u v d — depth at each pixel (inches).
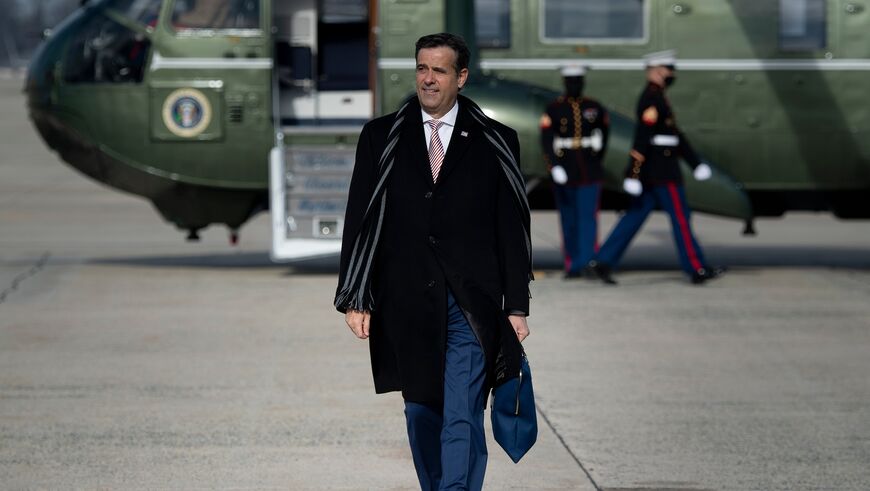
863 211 996.6
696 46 952.3
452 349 360.2
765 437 507.2
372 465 465.4
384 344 365.4
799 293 870.4
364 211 359.6
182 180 941.8
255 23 933.8
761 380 608.1
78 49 940.0
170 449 485.7
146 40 934.4
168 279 935.0
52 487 436.5
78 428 515.8
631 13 954.1
